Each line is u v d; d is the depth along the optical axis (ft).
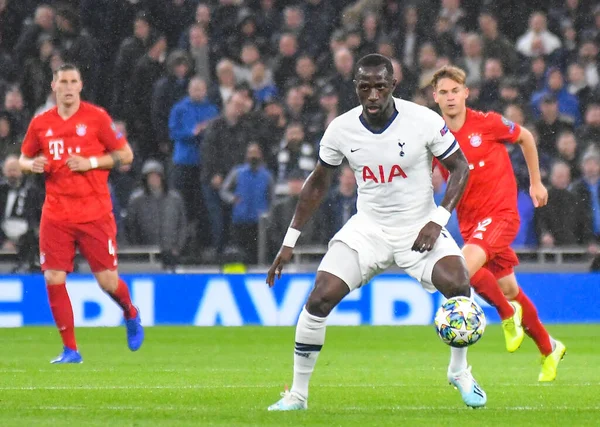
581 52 149.79
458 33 149.28
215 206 130.41
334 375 73.00
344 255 52.03
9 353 91.91
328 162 53.21
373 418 48.39
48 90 140.87
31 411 51.47
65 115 82.48
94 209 83.35
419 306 124.47
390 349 96.99
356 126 52.13
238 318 123.24
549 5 152.97
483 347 102.06
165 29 146.72
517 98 142.82
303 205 53.57
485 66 144.36
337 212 126.41
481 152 71.82
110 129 82.99
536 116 141.38
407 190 52.44
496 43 146.41
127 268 126.11
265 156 131.95
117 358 87.15
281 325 122.93
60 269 82.89
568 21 153.07
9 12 145.59
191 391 61.57
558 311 127.75
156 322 122.52
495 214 71.67
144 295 122.31
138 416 49.32
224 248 130.31
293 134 130.31
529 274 127.44
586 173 130.82
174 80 138.00
